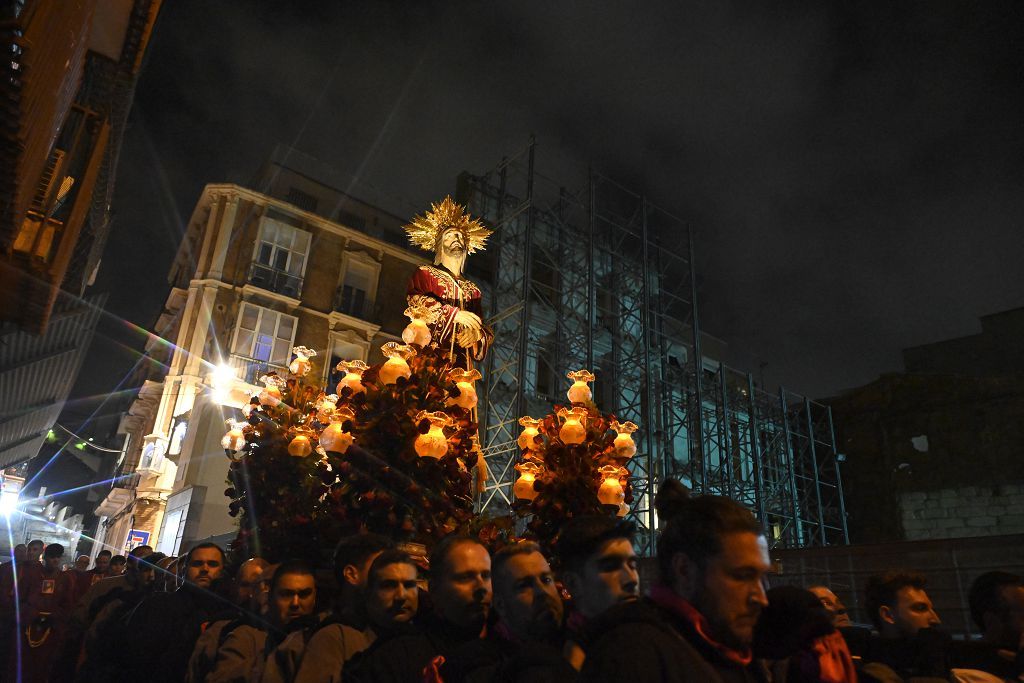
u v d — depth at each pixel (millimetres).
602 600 2447
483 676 2684
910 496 24141
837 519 25938
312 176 26922
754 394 28797
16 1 4969
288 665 3504
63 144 9719
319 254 24828
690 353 29812
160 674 4812
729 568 1944
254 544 6309
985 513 22250
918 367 28984
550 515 5359
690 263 26734
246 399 7305
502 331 23859
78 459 40625
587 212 25578
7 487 24562
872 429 25844
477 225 7824
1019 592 3494
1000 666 3410
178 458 20578
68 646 7223
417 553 4875
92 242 14898
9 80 5309
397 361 5461
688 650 1814
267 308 22969
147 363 29281
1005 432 22438
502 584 2979
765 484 26219
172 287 25484
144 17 10109
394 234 27719
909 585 3654
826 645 2061
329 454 5375
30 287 8445
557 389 22812
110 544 28578
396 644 3107
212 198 24094
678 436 27141
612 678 1752
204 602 5168
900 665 3451
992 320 27438
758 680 2092
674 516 2133
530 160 23453
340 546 3893
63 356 14367
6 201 6707
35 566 8977
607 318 26797
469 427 5809
